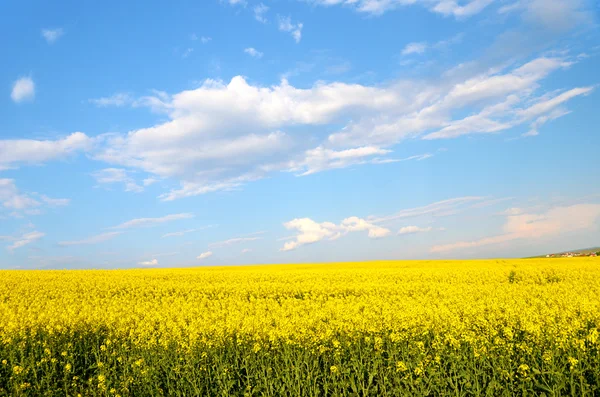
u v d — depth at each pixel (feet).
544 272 109.09
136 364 40.24
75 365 44.91
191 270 164.76
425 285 88.58
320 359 39.99
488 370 35.29
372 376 35.14
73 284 105.40
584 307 51.03
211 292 90.84
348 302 65.77
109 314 58.90
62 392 39.34
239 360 41.60
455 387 32.60
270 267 188.55
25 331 49.85
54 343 48.03
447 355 36.06
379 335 42.80
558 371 31.83
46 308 67.92
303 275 121.90
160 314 59.36
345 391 34.68
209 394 36.96
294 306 64.34
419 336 42.65
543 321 44.16
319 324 45.85
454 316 47.62
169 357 42.52
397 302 63.72
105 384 39.32
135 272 149.89
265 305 65.67
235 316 54.39
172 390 37.83
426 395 33.22
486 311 53.06
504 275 107.34
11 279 119.55
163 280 116.88
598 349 33.73
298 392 34.73
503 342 37.35
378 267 164.96
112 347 46.83
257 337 42.22
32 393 38.68
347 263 201.98
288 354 38.70
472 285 87.20
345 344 40.86
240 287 96.07
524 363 34.91
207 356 41.60
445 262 181.78
